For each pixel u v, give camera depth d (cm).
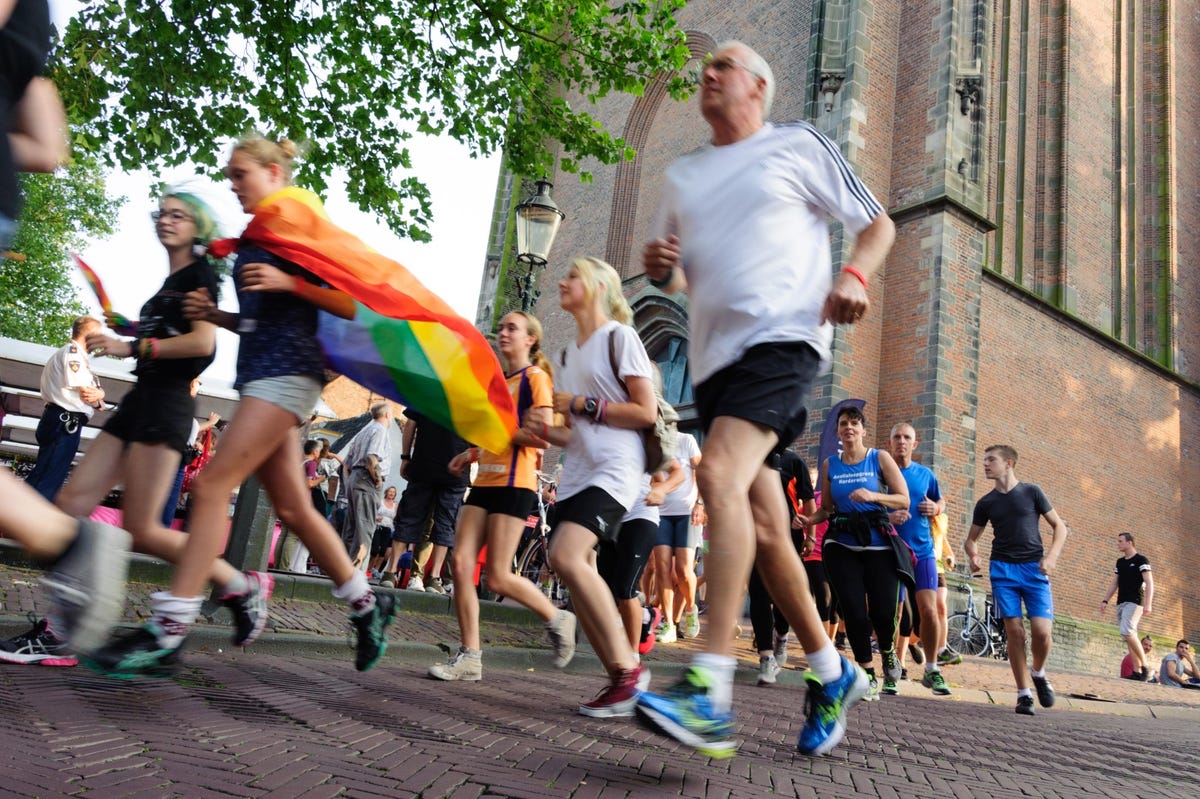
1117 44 2473
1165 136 2498
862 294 276
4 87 158
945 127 1717
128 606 555
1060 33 2277
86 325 811
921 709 620
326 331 347
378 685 425
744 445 266
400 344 353
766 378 269
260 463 309
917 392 1641
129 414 358
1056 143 2214
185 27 1021
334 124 1150
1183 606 2223
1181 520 2267
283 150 340
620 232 2381
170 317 356
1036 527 710
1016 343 1883
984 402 1784
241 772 211
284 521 342
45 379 796
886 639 676
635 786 239
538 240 1057
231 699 325
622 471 389
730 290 278
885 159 1780
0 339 961
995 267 2030
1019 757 400
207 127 1063
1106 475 2062
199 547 297
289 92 1109
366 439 956
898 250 1738
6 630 400
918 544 764
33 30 162
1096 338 2102
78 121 1011
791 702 595
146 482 353
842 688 315
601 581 386
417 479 784
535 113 1216
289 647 524
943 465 1605
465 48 1180
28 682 310
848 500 659
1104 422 2088
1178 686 1532
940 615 949
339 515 1325
